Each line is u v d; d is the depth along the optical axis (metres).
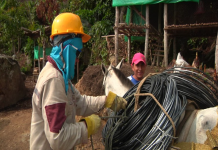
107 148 1.57
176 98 1.45
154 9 8.85
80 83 4.70
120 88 2.24
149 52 8.90
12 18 11.20
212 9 7.65
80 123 1.38
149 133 1.38
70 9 12.10
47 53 10.66
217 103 1.74
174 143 1.38
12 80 6.07
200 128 1.36
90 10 11.28
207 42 8.33
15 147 3.73
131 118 1.53
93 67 4.90
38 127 1.45
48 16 12.83
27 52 12.75
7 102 5.91
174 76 1.72
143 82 1.67
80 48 1.52
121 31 7.32
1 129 4.48
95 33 9.95
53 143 1.24
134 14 8.11
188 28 6.08
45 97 1.30
